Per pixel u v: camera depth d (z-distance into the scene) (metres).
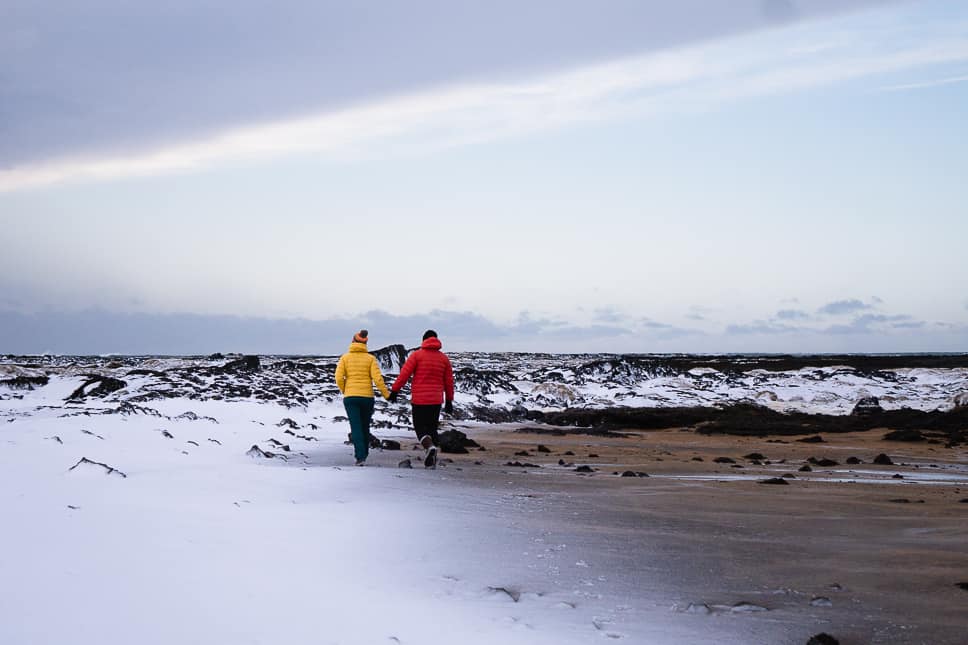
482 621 3.82
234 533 5.16
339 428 17.28
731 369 40.34
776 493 9.23
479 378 29.97
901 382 37.16
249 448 11.96
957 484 10.94
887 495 9.23
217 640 3.26
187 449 10.64
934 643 3.73
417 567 4.80
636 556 5.44
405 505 7.00
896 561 5.47
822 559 5.52
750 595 4.54
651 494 8.84
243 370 26.14
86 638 3.14
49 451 8.22
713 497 8.72
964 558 5.57
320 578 4.34
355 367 11.40
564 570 4.96
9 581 3.67
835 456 16.11
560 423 25.22
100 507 5.45
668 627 3.87
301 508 6.40
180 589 3.84
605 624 3.88
